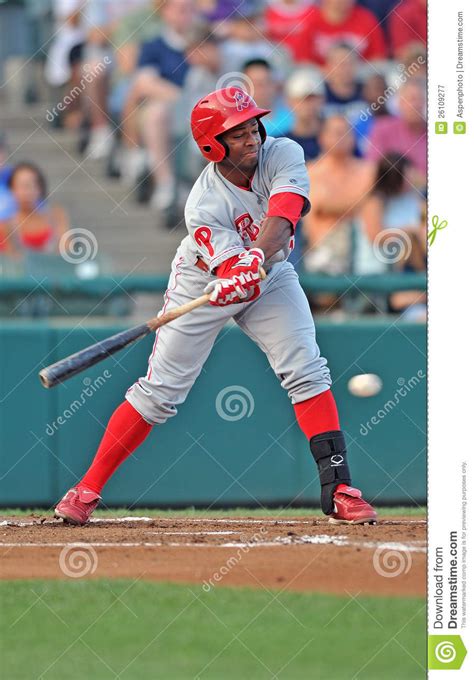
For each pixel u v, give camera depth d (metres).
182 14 35.72
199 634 11.84
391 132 33.19
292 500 24.11
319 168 30.98
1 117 38.09
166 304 16.78
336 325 24.20
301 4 36.31
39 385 23.89
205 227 15.59
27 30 38.62
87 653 11.38
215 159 15.56
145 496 24.02
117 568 14.32
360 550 14.94
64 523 17.61
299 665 11.15
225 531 16.81
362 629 12.10
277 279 16.27
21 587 13.58
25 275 30.48
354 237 30.34
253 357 24.08
